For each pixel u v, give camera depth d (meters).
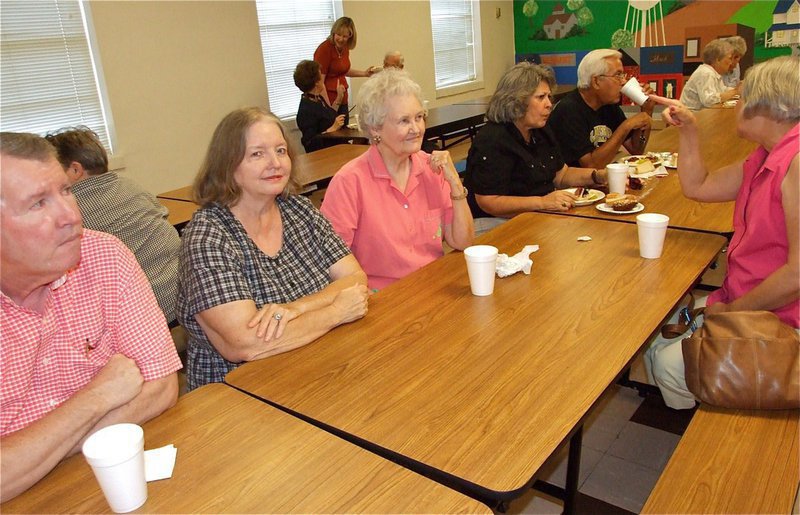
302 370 1.36
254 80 5.64
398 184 2.09
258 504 0.94
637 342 1.35
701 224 2.09
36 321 1.12
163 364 1.25
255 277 1.63
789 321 1.58
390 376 1.30
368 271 2.12
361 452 1.05
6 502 0.98
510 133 2.73
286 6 6.00
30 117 4.28
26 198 0.98
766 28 7.21
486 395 1.19
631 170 2.83
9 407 1.12
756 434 1.30
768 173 1.61
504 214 2.68
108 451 0.90
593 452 2.11
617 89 3.31
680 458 1.24
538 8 8.84
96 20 4.43
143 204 2.50
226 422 1.17
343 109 6.11
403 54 7.28
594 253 1.92
